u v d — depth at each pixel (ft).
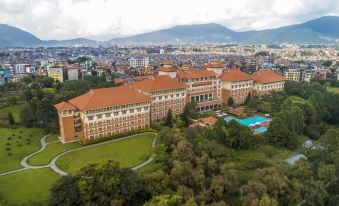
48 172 449.48
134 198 378.73
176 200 333.62
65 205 340.59
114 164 386.52
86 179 363.56
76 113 568.41
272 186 384.68
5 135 605.31
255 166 488.85
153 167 429.38
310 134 651.25
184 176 401.29
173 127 585.22
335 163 438.40
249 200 358.02
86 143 551.18
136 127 627.46
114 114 588.09
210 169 432.25
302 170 423.23
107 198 353.72
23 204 351.46
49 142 574.97
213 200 378.73
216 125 557.33
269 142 573.74
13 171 454.81
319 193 382.01
